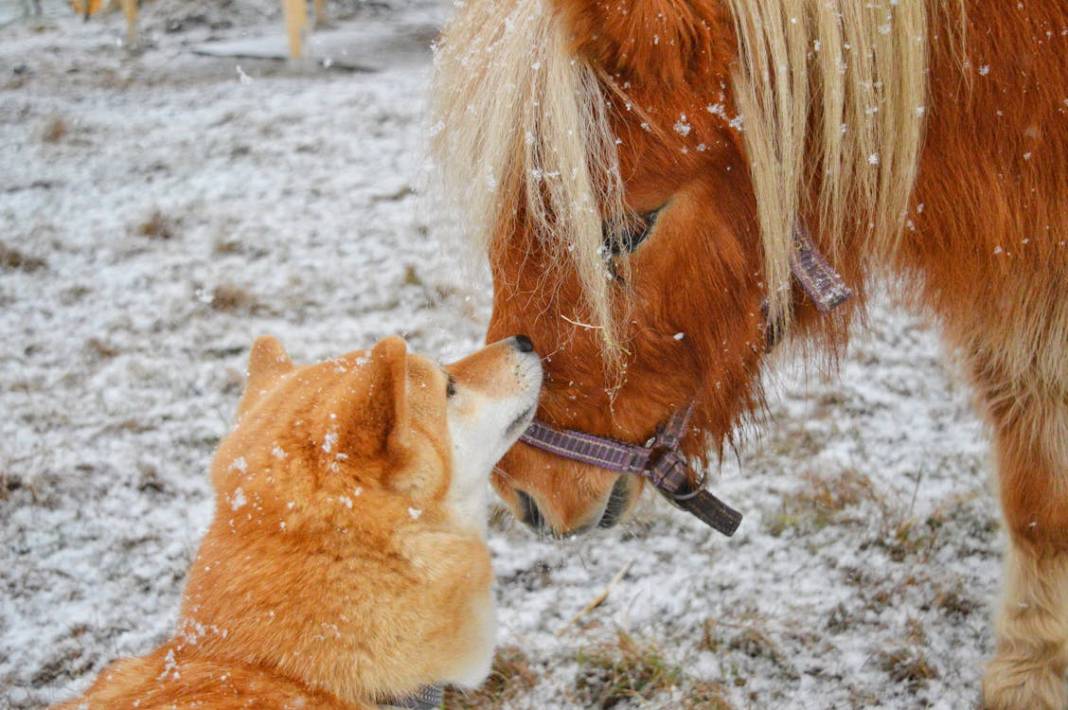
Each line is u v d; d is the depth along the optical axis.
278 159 8.63
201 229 7.39
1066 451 2.89
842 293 2.55
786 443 4.77
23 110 10.45
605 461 2.67
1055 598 3.11
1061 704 3.19
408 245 6.88
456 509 2.66
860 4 2.36
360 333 5.75
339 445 2.41
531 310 2.50
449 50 2.56
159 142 9.25
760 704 3.41
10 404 5.29
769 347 2.77
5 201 8.02
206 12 14.09
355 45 12.45
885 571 3.98
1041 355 2.72
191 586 2.42
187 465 4.80
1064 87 2.39
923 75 2.38
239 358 5.69
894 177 2.44
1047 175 2.45
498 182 2.35
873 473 4.55
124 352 5.79
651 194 2.35
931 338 5.58
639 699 3.42
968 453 4.66
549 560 4.16
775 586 3.95
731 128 2.33
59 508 4.52
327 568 2.35
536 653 3.67
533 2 2.36
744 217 2.46
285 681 2.25
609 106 2.30
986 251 2.53
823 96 2.39
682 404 2.64
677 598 3.92
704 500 2.93
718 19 2.29
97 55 12.69
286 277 6.55
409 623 2.41
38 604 3.95
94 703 2.22
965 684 3.45
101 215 7.71
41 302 6.40
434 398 2.61
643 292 2.45
